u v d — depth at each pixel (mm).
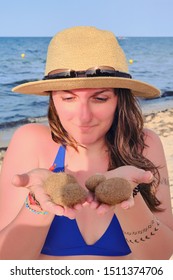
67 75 848
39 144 953
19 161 943
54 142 955
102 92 830
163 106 5449
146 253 850
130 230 808
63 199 657
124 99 936
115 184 674
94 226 889
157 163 980
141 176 723
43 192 684
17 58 10680
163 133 4227
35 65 9703
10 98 6109
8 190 917
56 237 881
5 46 12664
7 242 791
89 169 945
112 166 948
